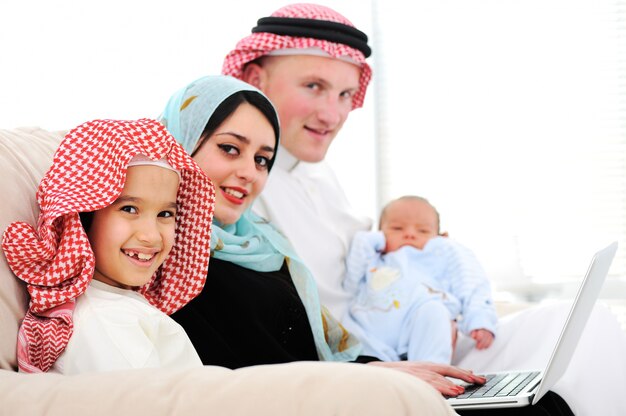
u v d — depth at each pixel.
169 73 3.52
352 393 1.08
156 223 1.65
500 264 3.96
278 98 2.63
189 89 2.13
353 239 2.75
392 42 4.08
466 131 4.02
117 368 1.45
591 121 3.94
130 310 1.53
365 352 2.50
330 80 2.62
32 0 3.25
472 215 3.99
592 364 2.13
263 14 3.70
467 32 4.03
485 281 2.65
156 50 3.51
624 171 3.91
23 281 1.55
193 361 1.60
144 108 3.46
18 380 1.22
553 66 3.97
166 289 1.81
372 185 4.00
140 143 1.61
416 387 1.10
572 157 3.94
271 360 2.05
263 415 1.08
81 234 1.52
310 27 2.60
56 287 1.53
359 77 2.80
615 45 3.94
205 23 3.61
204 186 1.78
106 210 1.60
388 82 4.09
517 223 3.96
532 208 3.96
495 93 4.00
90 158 1.60
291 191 2.67
